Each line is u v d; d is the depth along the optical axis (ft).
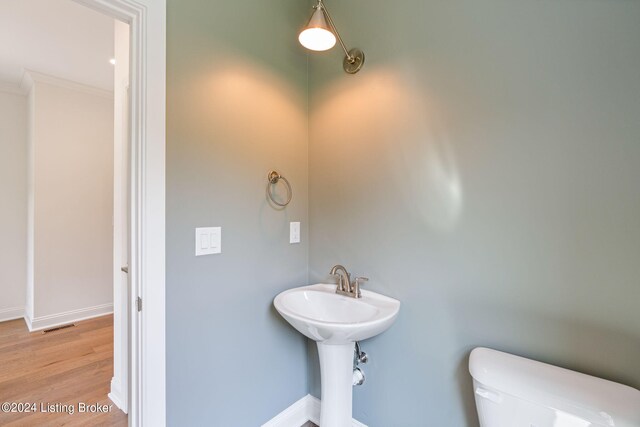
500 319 3.61
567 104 3.17
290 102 5.26
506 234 3.56
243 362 4.61
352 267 5.03
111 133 10.94
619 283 2.92
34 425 5.50
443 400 4.07
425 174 4.18
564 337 3.20
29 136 10.06
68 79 9.71
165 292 3.61
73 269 10.27
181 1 3.75
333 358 4.31
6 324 9.96
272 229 5.00
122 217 5.93
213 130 4.11
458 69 3.89
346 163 5.08
